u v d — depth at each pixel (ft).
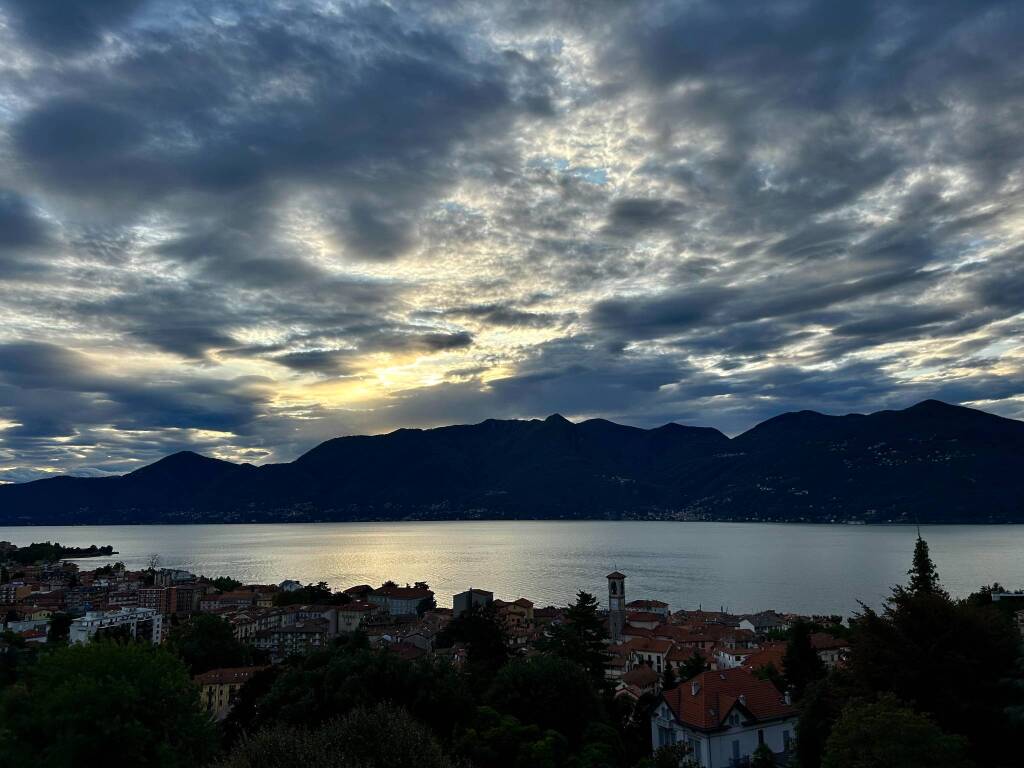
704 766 198.49
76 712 154.30
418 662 211.61
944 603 160.15
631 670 424.46
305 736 125.18
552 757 168.25
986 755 143.23
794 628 288.71
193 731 174.40
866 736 122.52
